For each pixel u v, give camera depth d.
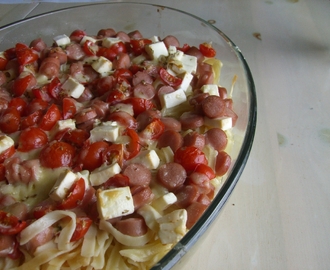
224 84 0.33
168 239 0.19
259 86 0.38
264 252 0.24
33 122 0.25
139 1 0.51
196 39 0.39
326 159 0.30
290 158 0.30
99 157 0.23
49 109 0.25
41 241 0.19
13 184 0.22
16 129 0.25
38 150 0.24
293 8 0.50
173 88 0.29
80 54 0.32
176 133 0.25
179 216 0.19
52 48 0.32
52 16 0.40
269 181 0.29
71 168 0.23
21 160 0.23
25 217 0.20
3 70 0.32
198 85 0.30
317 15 0.48
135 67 0.31
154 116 0.26
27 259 0.20
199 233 0.18
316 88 0.37
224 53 0.35
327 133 0.33
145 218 0.20
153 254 0.21
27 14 0.47
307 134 0.33
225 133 0.26
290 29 0.46
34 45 0.34
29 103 0.27
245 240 0.25
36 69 0.31
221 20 0.47
